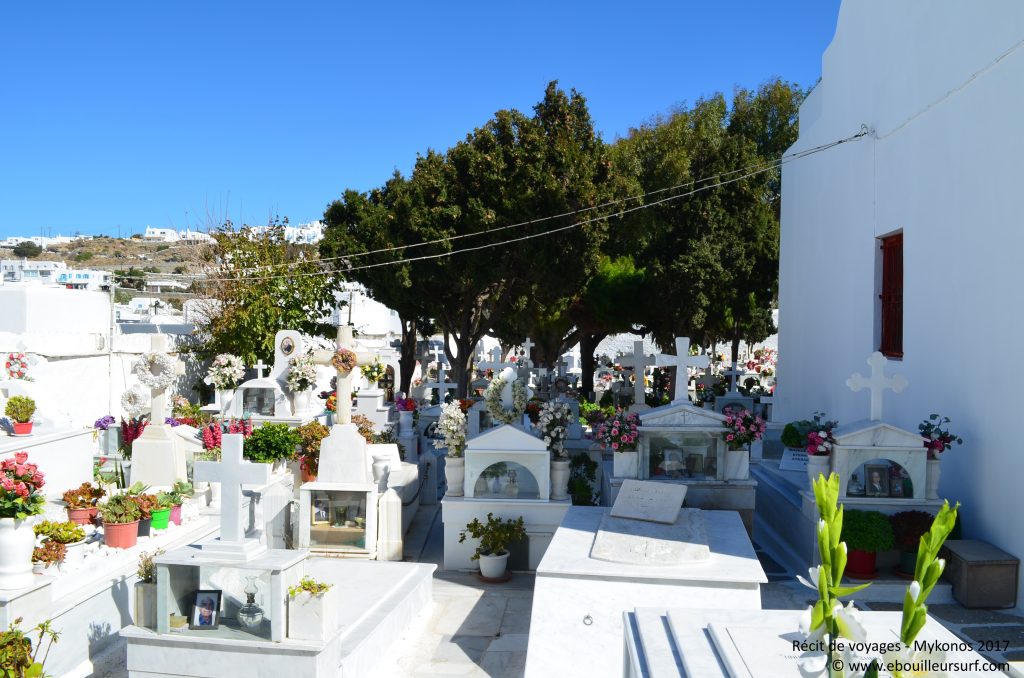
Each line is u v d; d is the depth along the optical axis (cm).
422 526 1329
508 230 2194
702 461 1149
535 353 3412
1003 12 952
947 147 1090
